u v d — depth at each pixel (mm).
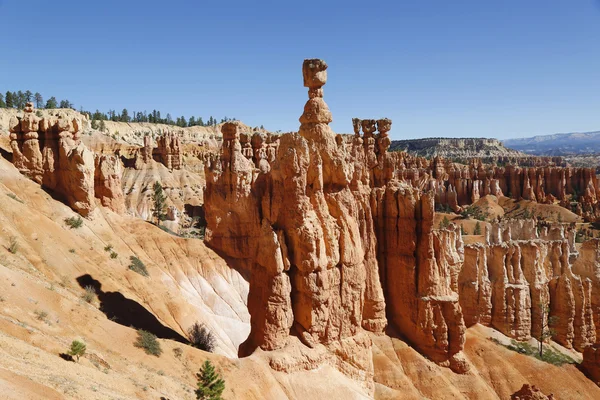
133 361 32969
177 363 35719
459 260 62969
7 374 20188
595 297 72312
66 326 33031
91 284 48281
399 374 51562
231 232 82500
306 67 44781
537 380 58219
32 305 32875
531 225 87875
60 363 25672
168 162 172250
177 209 137125
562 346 68875
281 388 36438
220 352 53781
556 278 71500
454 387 52781
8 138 67938
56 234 52094
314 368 39062
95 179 77938
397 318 57656
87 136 184250
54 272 45906
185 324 55250
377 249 59156
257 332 39750
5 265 38406
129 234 73375
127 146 186750
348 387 39812
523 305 67062
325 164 44219
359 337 43969
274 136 122125
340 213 43562
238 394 33875
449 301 55438
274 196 43000
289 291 39469
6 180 54875
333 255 41594
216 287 74250
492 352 60688
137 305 50719
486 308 66875
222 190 82500
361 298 44531
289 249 40219
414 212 56719
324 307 40406
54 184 61750
